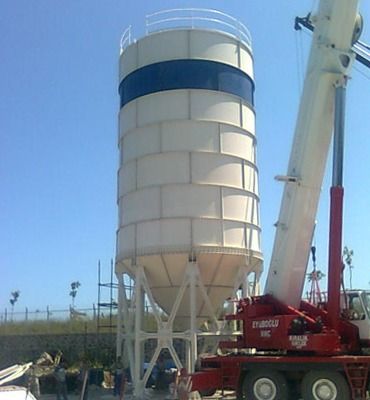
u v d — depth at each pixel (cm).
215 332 2481
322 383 1822
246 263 2533
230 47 2730
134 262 2547
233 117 2650
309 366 1850
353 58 1995
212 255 2472
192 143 2555
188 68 2634
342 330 1912
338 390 1800
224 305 2666
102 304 3666
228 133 2614
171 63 2648
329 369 1822
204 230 2475
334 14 1997
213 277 2544
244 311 2033
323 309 1961
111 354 3697
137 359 2455
